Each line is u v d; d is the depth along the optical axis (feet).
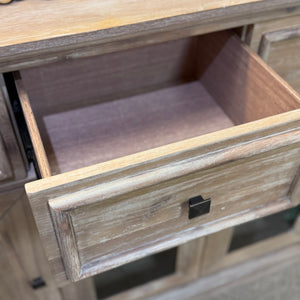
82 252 1.81
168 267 3.25
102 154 2.38
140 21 1.77
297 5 2.07
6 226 2.34
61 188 1.46
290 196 2.18
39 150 1.68
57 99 2.70
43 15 1.80
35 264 2.70
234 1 1.93
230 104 2.56
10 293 2.84
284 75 2.52
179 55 2.82
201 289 3.60
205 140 1.60
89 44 1.77
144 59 2.74
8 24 1.73
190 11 1.85
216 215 2.05
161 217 1.85
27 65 1.78
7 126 1.86
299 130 1.76
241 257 3.63
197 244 3.07
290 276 3.94
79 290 2.98
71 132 2.53
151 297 3.47
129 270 3.04
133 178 1.56
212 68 2.67
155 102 2.76
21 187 2.17
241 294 3.78
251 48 2.30
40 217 1.55
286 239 3.68
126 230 1.82
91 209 1.61
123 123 2.59
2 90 1.77
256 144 1.70
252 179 1.92
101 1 1.91
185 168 1.61
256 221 3.27
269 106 2.15
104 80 2.73
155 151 1.55
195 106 2.71
